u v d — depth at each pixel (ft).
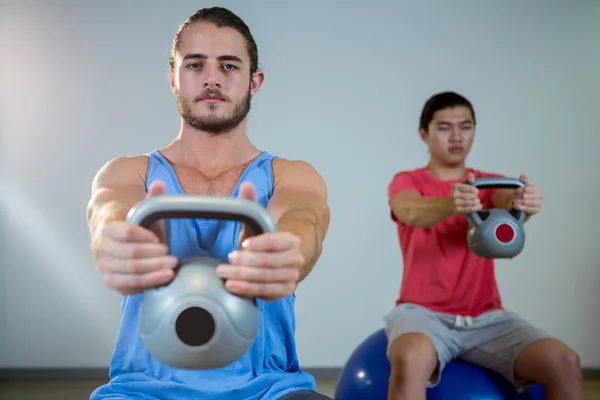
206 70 4.07
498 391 6.31
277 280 2.67
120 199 3.67
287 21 13.78
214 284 2.72
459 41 13.83
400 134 13.66
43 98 13.41
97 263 2.70
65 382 12.64
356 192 13.55
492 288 7.05
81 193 13.32
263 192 4.14
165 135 13.50
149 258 2.61
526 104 13.79
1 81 13.38
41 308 13.15
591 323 13.48
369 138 13.64
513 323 6.62
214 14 4.15
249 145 4.35
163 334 2.69
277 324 3.99
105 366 13.10
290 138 13.61
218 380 3.79
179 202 2.62
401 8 13.84
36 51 13.44
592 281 13.53
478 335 6.69
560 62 13.84
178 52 4.13
